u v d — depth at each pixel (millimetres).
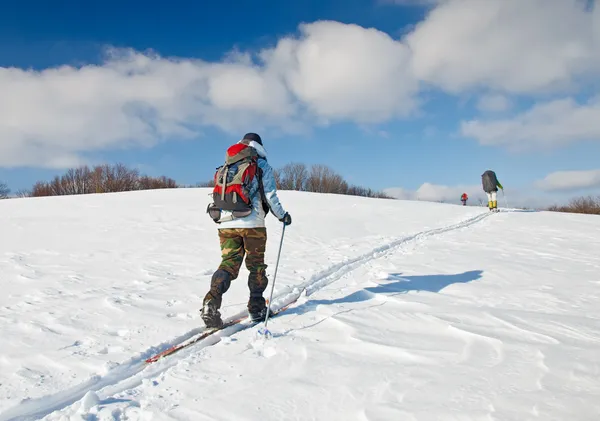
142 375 2832
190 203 18031
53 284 5512
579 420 2002
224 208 3711
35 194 65750
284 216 3871
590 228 11172
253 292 3748
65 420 2287
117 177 67688
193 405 2357
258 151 3869
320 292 4684
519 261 6469
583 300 4277
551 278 5281
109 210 15508
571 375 2461
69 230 10922
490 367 2623
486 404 2184
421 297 4391
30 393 2604
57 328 3721
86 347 3295
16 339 3467
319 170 71812
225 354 3020
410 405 2223
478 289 4727
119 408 2350
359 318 3678
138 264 6828
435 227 11195
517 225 11789
